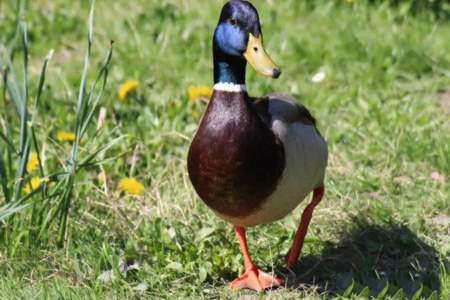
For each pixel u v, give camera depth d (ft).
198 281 27.81
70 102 40.22
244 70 25.27
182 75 44.14
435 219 31.83
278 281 27.86
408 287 27.43
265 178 25.04
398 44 45.75
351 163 35.27
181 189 33.35
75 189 32.68
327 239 30.63
